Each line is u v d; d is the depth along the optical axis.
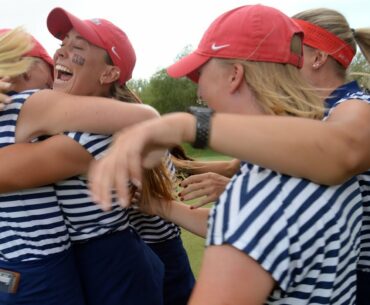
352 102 1.34
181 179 2.58
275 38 1.32
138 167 1.05
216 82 1.36
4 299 1.80
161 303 2.16
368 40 2.17
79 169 1.72
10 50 1.76
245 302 1.08
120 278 1.95
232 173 2.72
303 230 1.15
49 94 1.75
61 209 1.83
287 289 1.19
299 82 1.35
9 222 1.75
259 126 1.11
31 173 1.65
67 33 2.03
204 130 1.13
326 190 1.21
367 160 1.18
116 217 1.92
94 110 1.68
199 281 1.12
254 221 1.11
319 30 2.08
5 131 1.72
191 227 2.13
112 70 2.06
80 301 1.88
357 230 1.40
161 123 1.11
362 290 1.86
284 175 1.18
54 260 1.80
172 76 1.44
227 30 1.34
